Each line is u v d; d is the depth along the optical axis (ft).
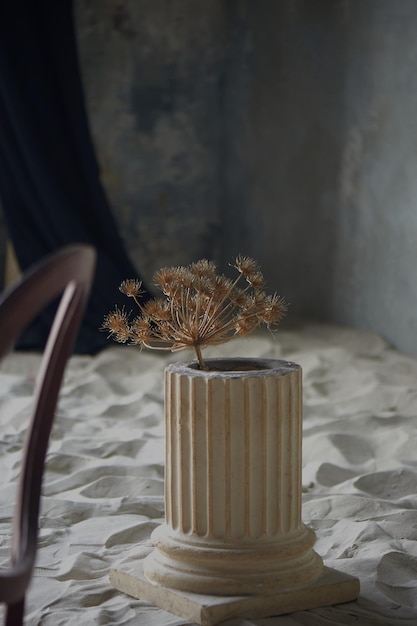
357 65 20.24
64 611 9.60
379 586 9.95
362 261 20.53
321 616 9.51
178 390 9.57
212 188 25.86
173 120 25.38
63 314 7.27
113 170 25.08
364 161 20.21
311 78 21.75
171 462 9.70
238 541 9.54
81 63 24.56
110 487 12.32
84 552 10.61
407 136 18.80
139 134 25.18
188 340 9.84
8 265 22.85
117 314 10.05
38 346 20.36
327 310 21.84
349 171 20.72
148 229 25.50
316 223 22.00
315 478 12.50
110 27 24.67
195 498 9.57
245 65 24.40
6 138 20.51
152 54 25.03
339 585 9.69
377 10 19.48
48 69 20.92
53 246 21.04
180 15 25.11
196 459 9.53
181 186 25.63
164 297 24.79
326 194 21.57
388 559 10.32
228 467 9.49
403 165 18.98
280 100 23.00
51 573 10.33
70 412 15.42
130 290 10.05
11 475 12.78
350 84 20.49
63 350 7.32
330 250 21.58
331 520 11.38
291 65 22.45
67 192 21.02
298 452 9.73
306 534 9.79
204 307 9.96
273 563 9.53
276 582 9.48
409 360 18.47
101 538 11.03
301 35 22.02
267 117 23.57
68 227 20.86
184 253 25.84
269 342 19.67
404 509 11.57
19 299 6.93
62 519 11.55
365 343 19.72
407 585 10.05
